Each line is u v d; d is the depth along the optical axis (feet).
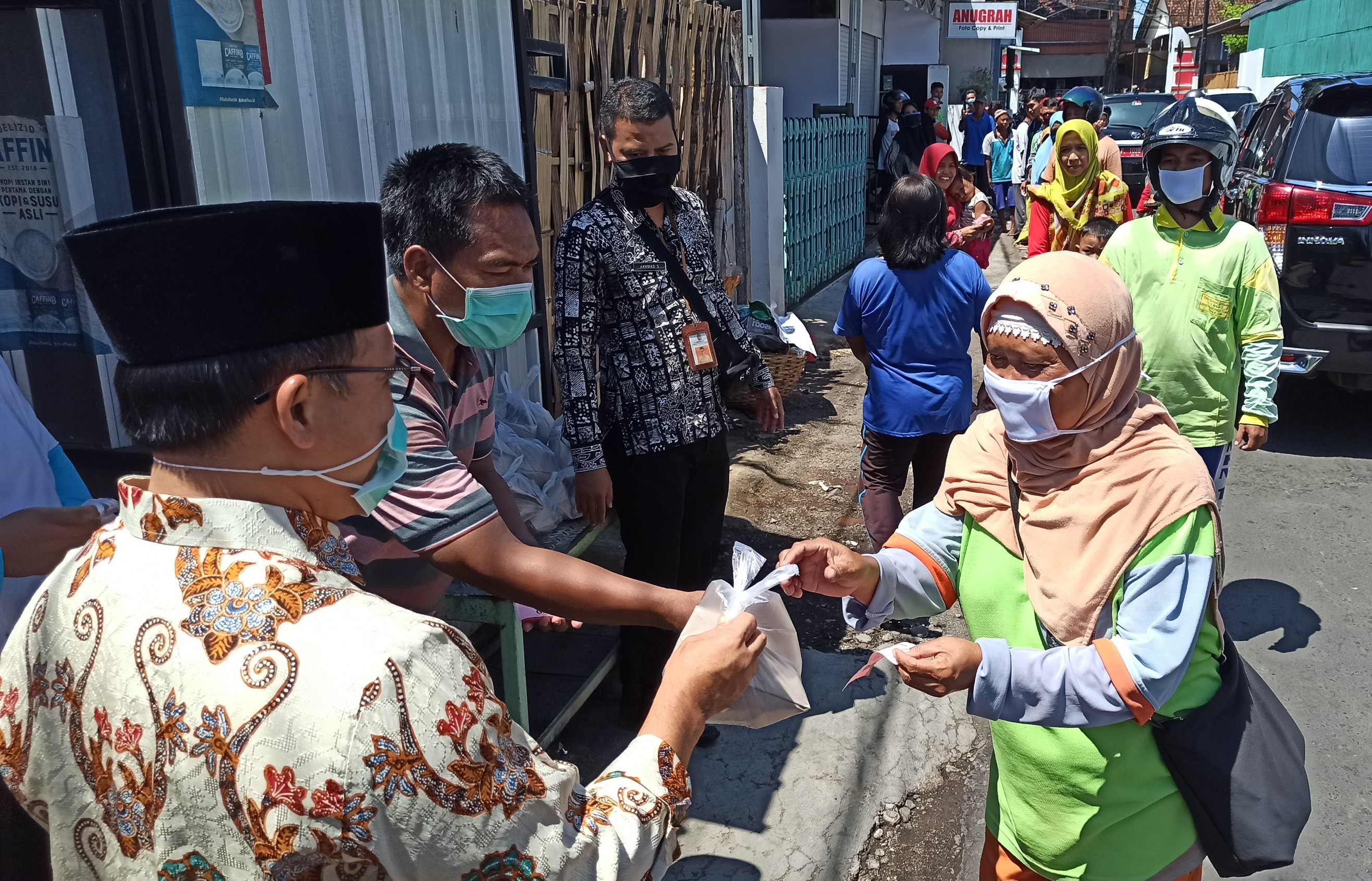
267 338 3.18
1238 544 15.58
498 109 12.70
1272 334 11.19
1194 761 5.28
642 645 10.45
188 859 3.15
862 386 24.54
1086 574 5.25
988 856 6.48
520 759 3.37
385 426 3.63
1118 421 5.36
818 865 9.09
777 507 17.02
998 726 5.92
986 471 5.85
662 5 18.47
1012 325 5.31
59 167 8.02
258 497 3.40
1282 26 58.03
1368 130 18.08
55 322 8.41
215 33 8.15
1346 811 9.75
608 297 9.66
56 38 7.77
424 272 6.39
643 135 9.42
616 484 10.05
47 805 3.54
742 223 24.81
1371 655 12.45
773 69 47.96
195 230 3.01
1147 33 121.19
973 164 52.26
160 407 3.21
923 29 63.36
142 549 3.36
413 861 3.10
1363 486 17.81
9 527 5.46
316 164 9.62
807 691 11.80
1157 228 11.60
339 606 3.19
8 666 3.62
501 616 8.41
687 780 4.00
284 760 2.97
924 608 6.37
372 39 10.33
